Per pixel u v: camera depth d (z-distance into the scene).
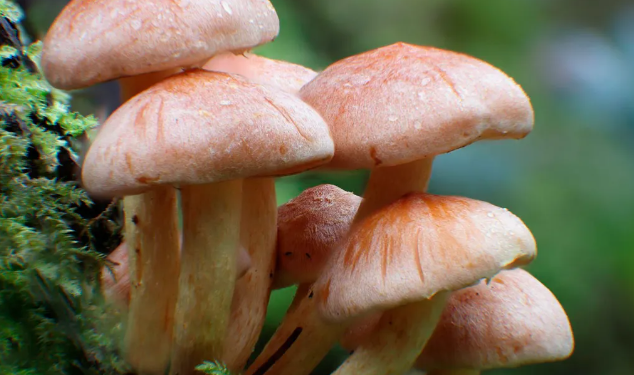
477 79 0.29
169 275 0.31
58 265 0.30
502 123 0.29
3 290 0.30
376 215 0.30
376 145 0.29
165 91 0.28
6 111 0.31
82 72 0.29
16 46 0.33
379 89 0.29
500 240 0.29
